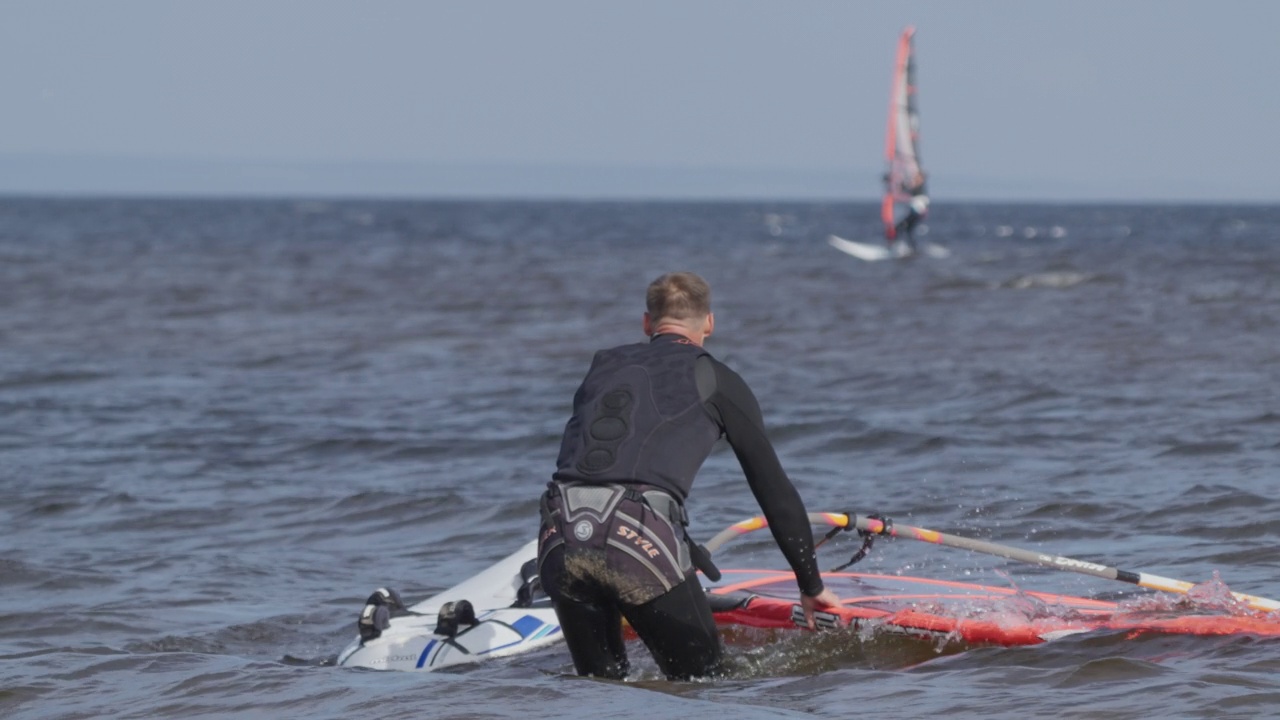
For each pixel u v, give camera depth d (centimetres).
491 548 3238
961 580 2739
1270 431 4412
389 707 1694
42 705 1802
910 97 17862
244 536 3400
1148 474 3800
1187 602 2250
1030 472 3912
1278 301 9769
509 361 7112
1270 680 1738
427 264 17388
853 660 2069
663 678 1911
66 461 4453
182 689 1838
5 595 2766
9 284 12962
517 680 1827
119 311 10212
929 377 6066
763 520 2409
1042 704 1662
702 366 1891
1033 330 8181
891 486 3806
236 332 8744
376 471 4250
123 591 2809
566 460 1866
